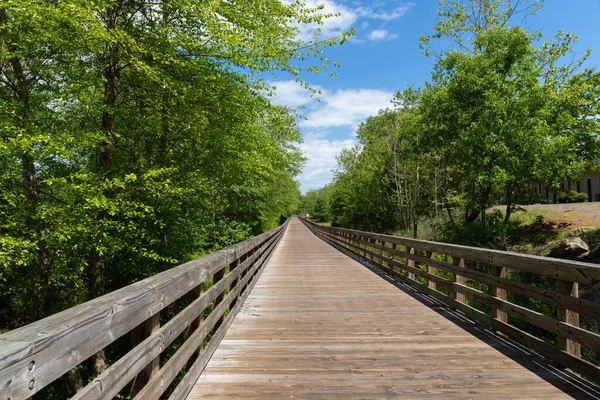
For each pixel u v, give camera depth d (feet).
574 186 95.55
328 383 10.96
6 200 27.14
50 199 32.45
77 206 27.14
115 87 30.89
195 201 40.32
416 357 13.07
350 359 12.92
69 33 26.30
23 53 28.96
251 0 29.71
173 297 9.09
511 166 47.67
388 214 106.93
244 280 21.58
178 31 29.32
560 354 11.91
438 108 55.16
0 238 23.41
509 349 13.82
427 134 58.54
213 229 56.90
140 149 35.70
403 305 21.11
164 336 8.38
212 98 32.30
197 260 12.53
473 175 50.26
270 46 29.25
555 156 47.21
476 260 17.54
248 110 34.27
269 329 16.56
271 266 39.50
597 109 52.06
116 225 28.14
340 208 173.27
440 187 80.48
